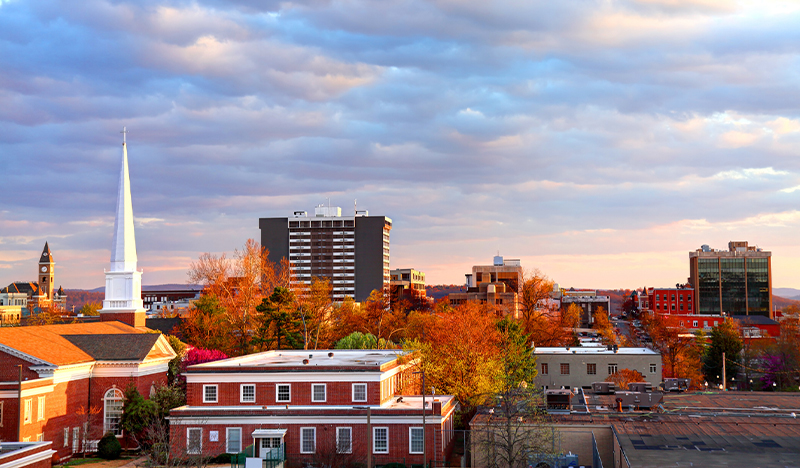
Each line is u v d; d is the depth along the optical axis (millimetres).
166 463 62344
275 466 62969
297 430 67812
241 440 68125
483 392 82500
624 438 58531
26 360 73812
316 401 69875
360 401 69625
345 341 118875
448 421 72188
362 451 66812
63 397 76250
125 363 80938
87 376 80875
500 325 114188
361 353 93375
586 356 117312
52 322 186750
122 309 107062
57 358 76312
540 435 60750
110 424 80688
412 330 147500
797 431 61406
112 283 107875
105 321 105875
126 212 109375
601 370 116750
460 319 102250
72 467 70062
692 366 160875
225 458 67250
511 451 57375
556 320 156875
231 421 68375
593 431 63094
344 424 67438
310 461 67000
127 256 108688
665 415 69375
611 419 67062
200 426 68500
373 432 67188
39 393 72250
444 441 68062
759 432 60875
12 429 68938
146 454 75250
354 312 161625
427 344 93875
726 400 81500
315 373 70125
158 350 86875
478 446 63594
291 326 120312
